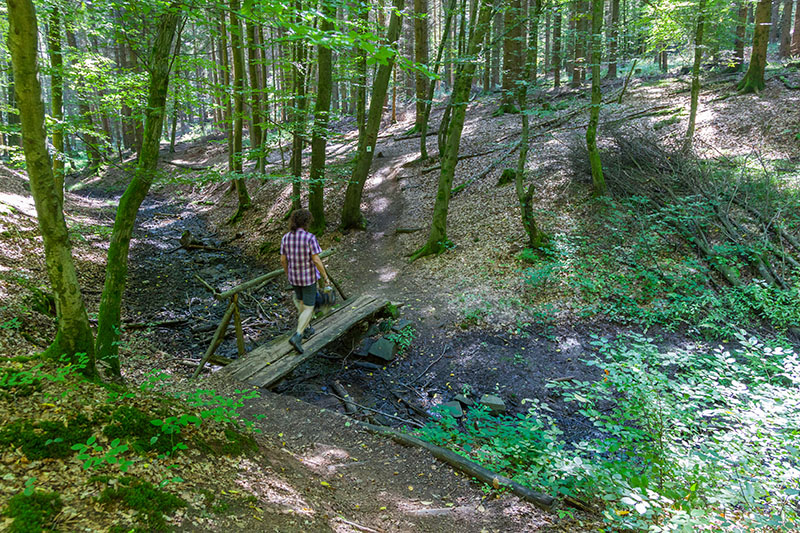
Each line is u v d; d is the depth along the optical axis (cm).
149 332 870
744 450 354
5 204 1163
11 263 940
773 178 1156
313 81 1464
